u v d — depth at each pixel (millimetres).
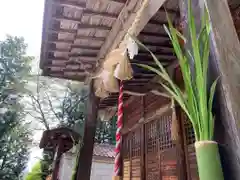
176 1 1919
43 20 2361
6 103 8961
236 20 1213
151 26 2268
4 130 8805
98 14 2305
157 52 2732
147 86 3410
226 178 716
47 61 3334
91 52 3123
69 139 4707
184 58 903
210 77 856
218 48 841
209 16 890
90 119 3316
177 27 2092
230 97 756
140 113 3977
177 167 2619
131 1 2049
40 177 6879
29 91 8828
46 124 8414
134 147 4090
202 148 714
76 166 3301
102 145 9297
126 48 1958
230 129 733
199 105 781
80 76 3879
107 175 7980
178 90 910
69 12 2291
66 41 2812
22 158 9320
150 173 3316
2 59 9391
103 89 3020
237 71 820
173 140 2809
